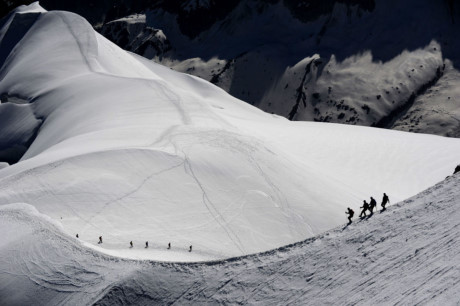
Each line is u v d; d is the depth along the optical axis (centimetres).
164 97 11244
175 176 7375
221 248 6075
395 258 2995
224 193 7262
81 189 6775
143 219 6425
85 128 10106
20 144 11925
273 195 7462
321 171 9581
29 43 16450
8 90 13962
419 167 12156
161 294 3872
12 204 5841
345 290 3020
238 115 15700
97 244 5697
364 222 3631
